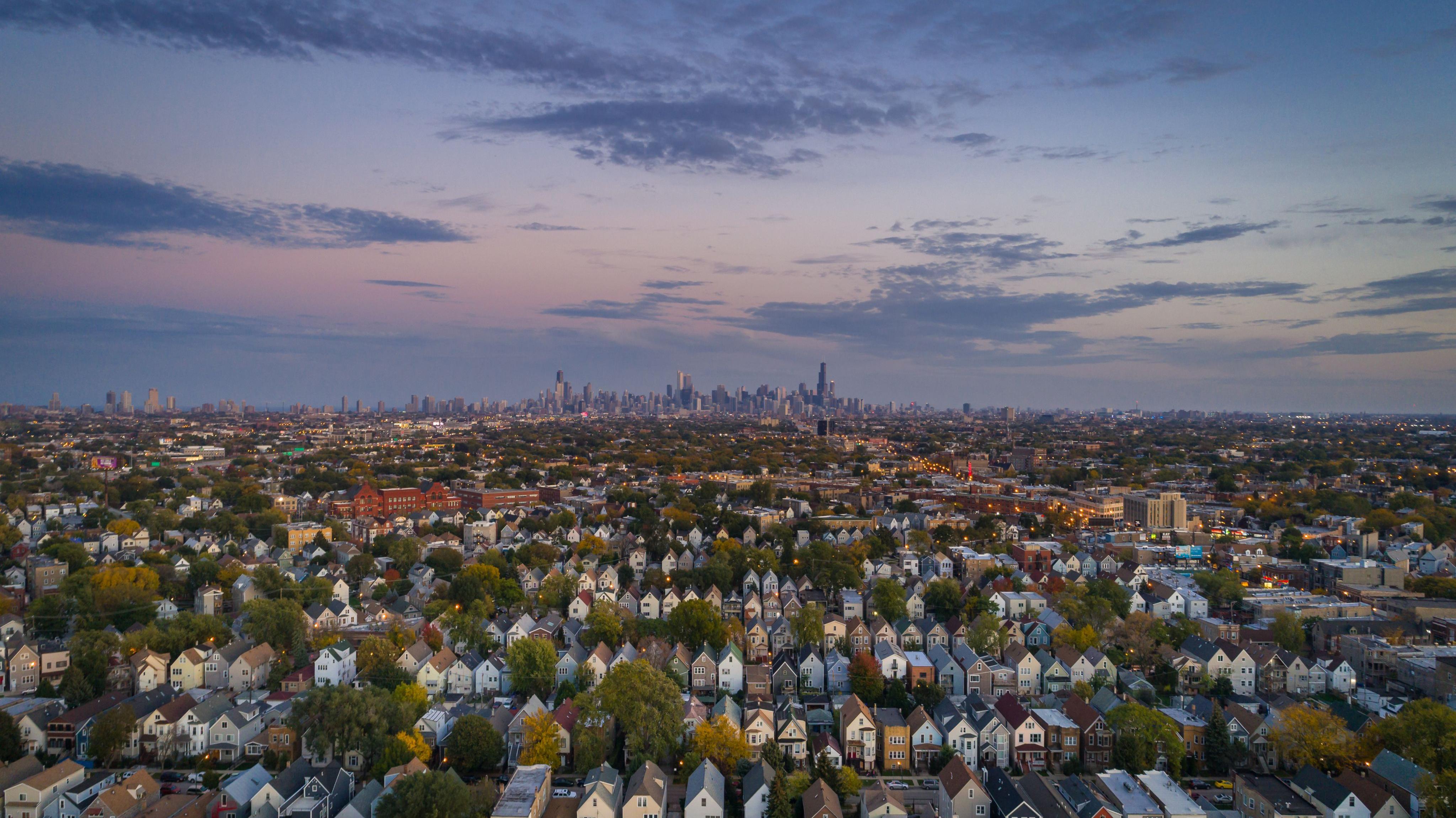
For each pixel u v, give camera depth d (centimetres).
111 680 16212
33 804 11806
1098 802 11519
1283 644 19225
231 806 11656
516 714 14925
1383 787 11788
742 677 16912
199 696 16112
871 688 15925
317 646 18550
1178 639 19262
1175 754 13250
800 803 11931
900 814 11356
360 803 11569
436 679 16975
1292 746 13350
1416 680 17038
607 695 13625
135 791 11694
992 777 12625
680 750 13750
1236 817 11719
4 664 16550
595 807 11325
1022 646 17825
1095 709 14112
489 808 11612
